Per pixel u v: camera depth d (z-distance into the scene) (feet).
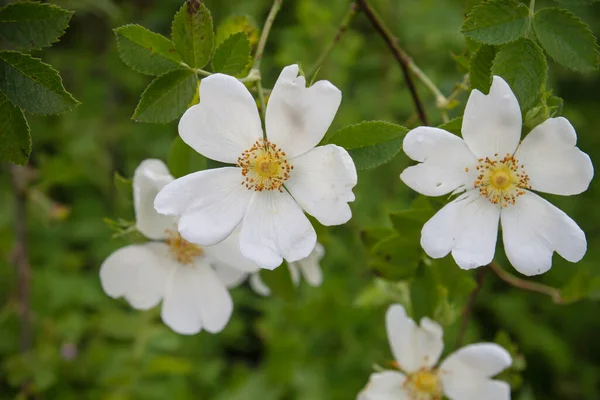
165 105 1.02
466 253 0.99
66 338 1.58
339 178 0.98
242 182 1.02
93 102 2.07
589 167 0.98
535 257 0.99
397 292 1.29
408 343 1.20
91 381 1.61
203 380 1.74
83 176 1.92
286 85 1.00
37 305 1.69
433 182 0.99
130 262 1.13
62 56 2.09
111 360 1.53
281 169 1.02
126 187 1.13
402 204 1.79
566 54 1.00
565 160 0.99
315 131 1.00
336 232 1.82
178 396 1.65
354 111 1.89
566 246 0.99
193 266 1.14
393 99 1.89
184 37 1.01
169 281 1.13
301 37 1.84
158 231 1.12
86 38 2.26
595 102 2.21
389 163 1.86
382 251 1.12
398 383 1.20
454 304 1.15
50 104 0.96
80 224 1.92
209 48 1.02
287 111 1.01
